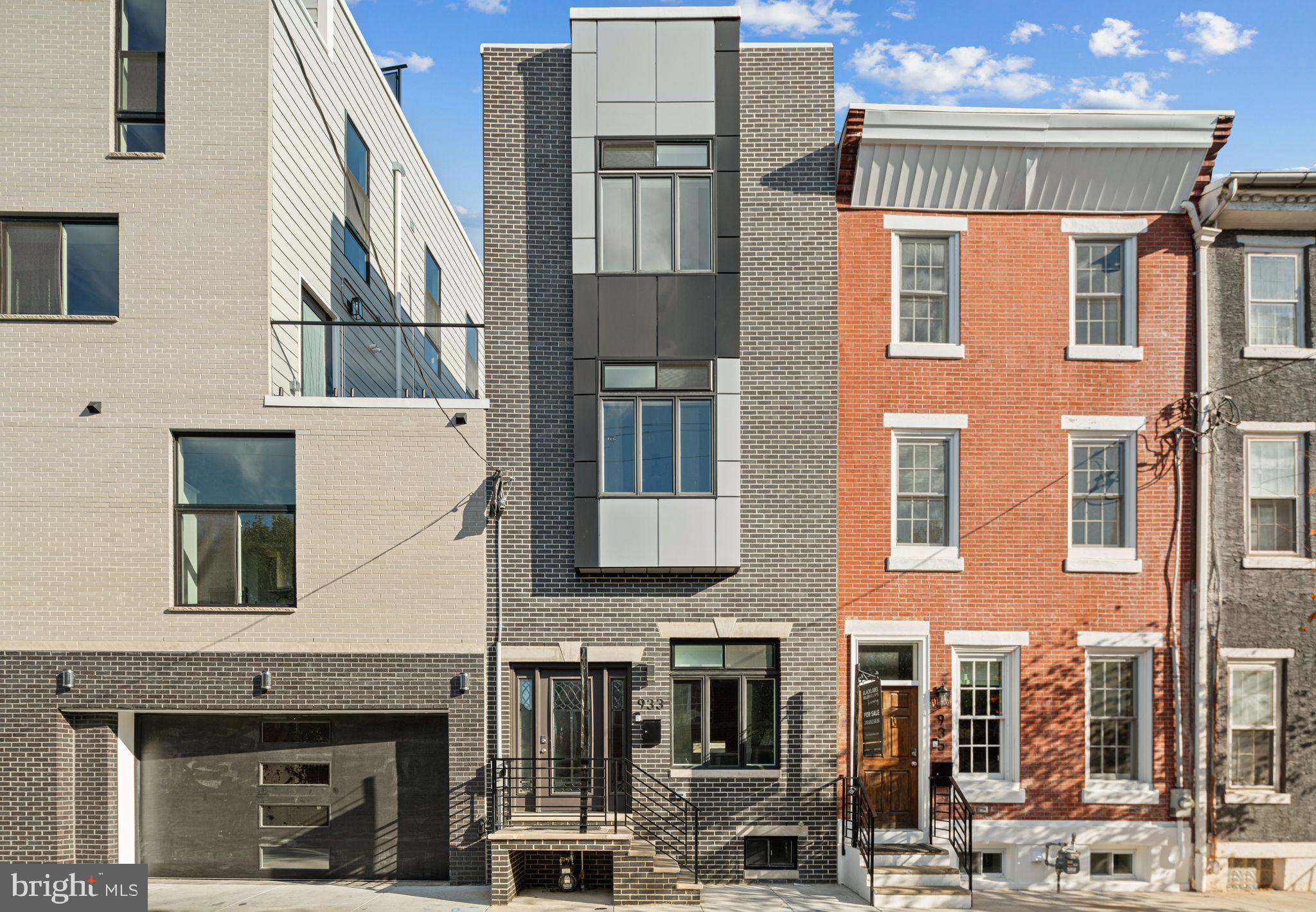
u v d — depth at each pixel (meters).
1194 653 13.40
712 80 13.19
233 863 13.06
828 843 12.90
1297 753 13.36
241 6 12.92
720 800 12.87
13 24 12.82
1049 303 13.68
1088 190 13.62
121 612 12.59
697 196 13.18
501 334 13.19
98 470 12.63
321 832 13.06
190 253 12.77
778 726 13.04
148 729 13.19
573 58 13.15
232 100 12.85
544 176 13.30
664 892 11.70
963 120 13.06
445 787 13.06
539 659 12.92
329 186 15.66
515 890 12.06
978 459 13.55
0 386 12.62
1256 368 13.63
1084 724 13.36
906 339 13.74
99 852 12.57
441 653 12.74
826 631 13.06
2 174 12.72
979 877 13.09
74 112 12.81
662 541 12.84
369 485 12.85
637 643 13.00
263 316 12.76
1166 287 13.73
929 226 13.66
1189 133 13.20
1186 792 13.16
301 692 12.67
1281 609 13.47
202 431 12.77
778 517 13.14
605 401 13.02
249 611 12.66
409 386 16.64
